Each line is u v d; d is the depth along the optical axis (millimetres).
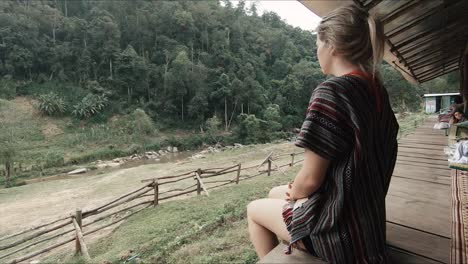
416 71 5547
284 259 889
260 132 29359
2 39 30781
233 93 34938
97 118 30438
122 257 4016
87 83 33312
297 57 50062
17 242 4328
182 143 28250
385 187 809
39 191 10500
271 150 18109
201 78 35031
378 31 726
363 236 697
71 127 28094
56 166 19641
